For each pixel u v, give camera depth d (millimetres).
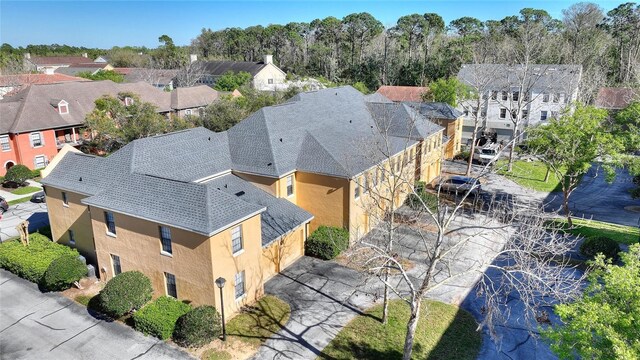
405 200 36906
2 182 44094
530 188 42375
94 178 26594
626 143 33531
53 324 21656
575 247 29984
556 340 14492
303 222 27828
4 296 24094
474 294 24359
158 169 26719
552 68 59250
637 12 85312
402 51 93250
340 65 101625
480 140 61469
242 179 29953
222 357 19109
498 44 69625
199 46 147000
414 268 27031
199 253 20562
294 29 130000
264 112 31500
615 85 72875
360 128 36656
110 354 19469
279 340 20344
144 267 23000
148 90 62188
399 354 19516
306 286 25031
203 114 52719
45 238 29281
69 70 113312
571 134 30844
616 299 14578
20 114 47375
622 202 39281
